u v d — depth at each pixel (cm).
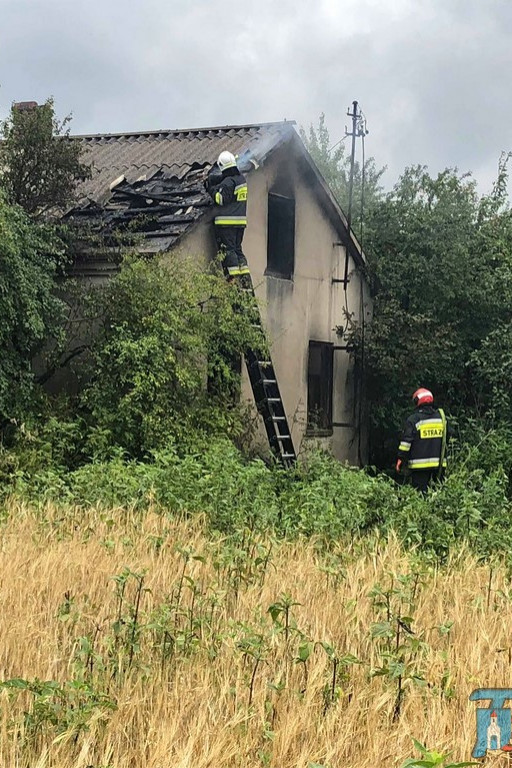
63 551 873
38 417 1429
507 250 2062
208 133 2034
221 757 493
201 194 1680
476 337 2066
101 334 1488
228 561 842
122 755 501
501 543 1090
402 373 2022
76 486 1158
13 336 1395
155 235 1570
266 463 1720
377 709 559
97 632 661
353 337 2042
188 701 552
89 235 1542
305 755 503
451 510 1175
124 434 1438
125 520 1056
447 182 2105
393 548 995
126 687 571
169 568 840
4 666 601
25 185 1582
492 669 644
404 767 442
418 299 2077
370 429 2155
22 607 696
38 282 1405
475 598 811
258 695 568
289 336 1917
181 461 1291
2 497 1166
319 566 866
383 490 1211
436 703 572
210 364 1553
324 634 686
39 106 1614
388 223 2092
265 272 1850
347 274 2056
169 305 1478
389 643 673
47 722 514
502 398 1958
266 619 716
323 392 2044
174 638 650
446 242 2036
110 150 2028
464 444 1828
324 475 1295
